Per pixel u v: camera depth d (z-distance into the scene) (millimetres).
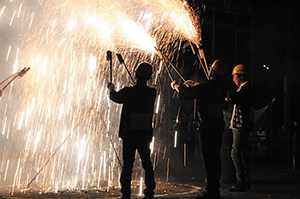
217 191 4906
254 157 13188
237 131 5719
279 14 14250
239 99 5629
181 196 5113
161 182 6562
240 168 5695
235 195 5316
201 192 5418
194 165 9805
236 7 13227
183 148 10594
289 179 7230
